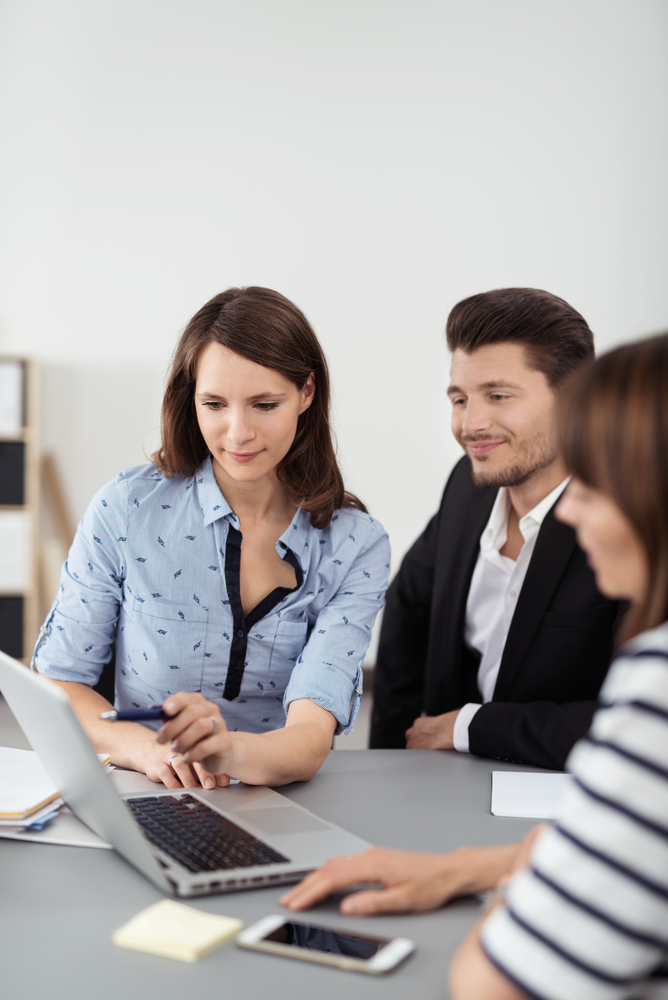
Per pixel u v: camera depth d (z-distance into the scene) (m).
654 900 0.54
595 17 4.84
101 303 4.96
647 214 4.91
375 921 0.85
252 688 1.47
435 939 0.83
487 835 1.10
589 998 0.56
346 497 1.57
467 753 1.50
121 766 1.32
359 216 4.94
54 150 4.90
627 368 0.62
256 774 1.20
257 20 4.87
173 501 1.45
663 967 0.60
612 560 0.65
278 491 1.46
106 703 1.44
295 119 4.91
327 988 0.74
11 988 0.73
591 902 0.55
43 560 4.89
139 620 1.45
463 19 4.86
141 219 4.94
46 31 4.86
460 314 1.59
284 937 0.82
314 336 1.40
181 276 4.96
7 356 4.58
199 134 4.91
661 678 0.56
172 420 1.42
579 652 1.58
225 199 4.93
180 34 4.88
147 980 0.74
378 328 4.96
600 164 4.89
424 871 0.89
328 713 1.36
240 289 1.38
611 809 0.56
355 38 4.88
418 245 4.94
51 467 4.90
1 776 1.17
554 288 4.93
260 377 1.30
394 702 1.96
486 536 1.72
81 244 4.94
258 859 0.95
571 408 0.65
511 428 1.56
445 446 5.00
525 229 4.92
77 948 0.79
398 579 1.98
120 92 4.89
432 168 4.91
